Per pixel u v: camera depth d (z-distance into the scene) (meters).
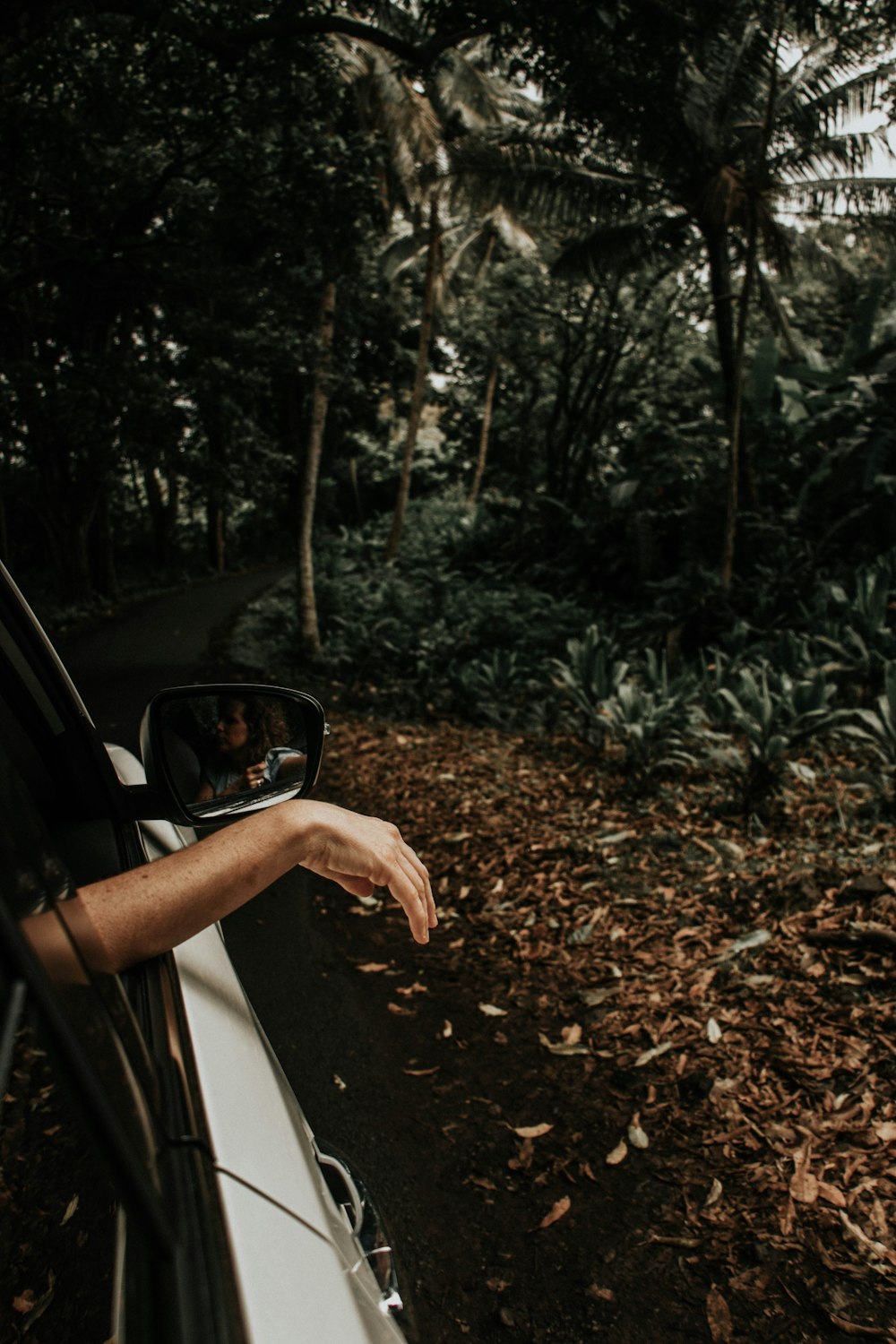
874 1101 2.75
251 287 10.97
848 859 4.74
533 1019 3.46
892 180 11.71
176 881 0.94
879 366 13.38
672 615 12.43
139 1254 0.58
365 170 10.15
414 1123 2.83
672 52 8.33
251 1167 0.75
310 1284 0.67
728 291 13.46
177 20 7.54
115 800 1.30
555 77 8.45
